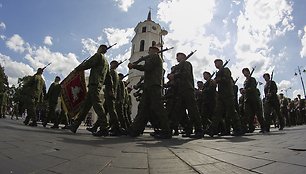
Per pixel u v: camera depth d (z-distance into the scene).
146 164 2.75
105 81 7.55
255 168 2.45
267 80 11.23
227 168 2.52
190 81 7.30
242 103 12.59
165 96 8.27
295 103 21.69
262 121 9.48
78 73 8.23
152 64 6.74
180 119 7.73
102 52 7.17
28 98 9.23
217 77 8.29
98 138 5.66
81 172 2.30
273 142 4.51
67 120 10.30
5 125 6.65
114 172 2.37
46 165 2.42
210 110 9.75
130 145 4.36
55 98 10.05
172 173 2.38
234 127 8.20
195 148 3.99
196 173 2.37
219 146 4.23
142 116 6.97
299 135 6.10
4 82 28.92
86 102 6.98
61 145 3.74
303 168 2.31
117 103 8.85
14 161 2.43
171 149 3.87
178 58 7.70
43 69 9.80
